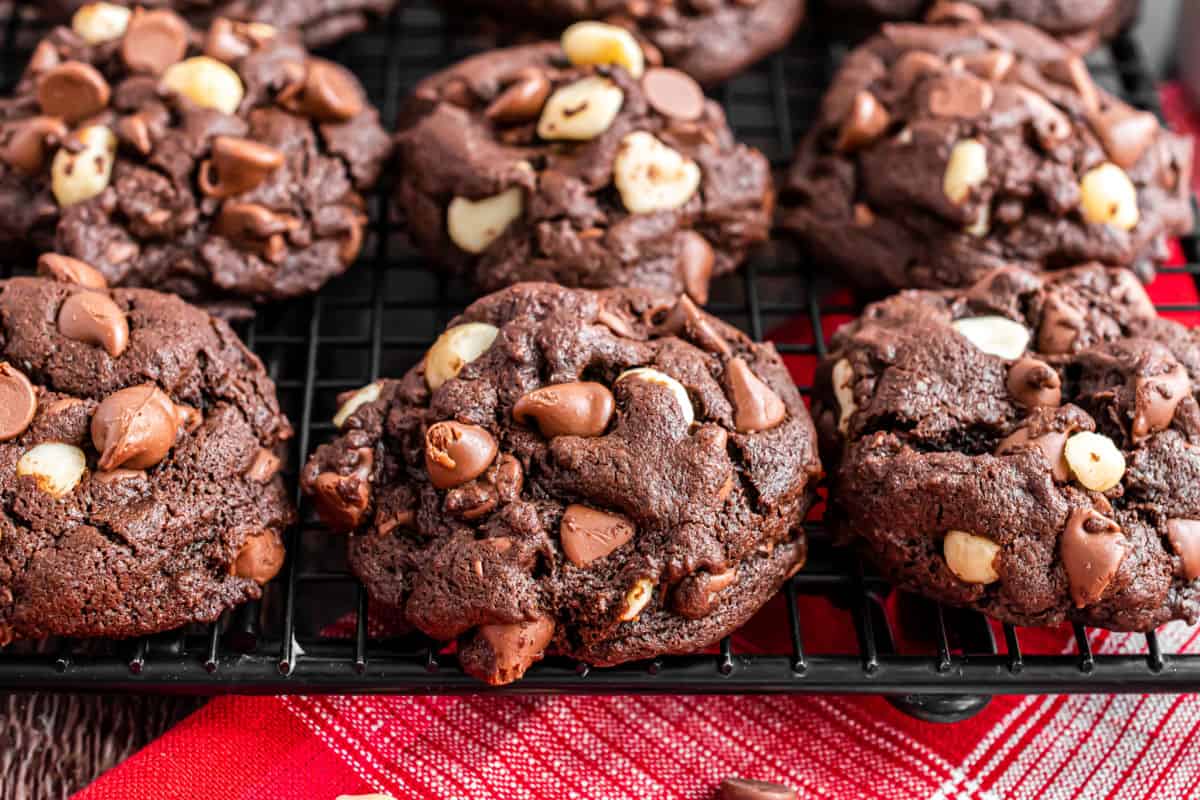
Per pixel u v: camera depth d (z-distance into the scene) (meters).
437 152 0.40
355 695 0.36
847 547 0.38
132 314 0.37
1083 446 0.36
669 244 0.40
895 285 0.41
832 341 0.38
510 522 0.35
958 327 0.38
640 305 0.38
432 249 0.41
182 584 0.36
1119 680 0.36
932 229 0.40
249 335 0.40
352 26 0.45
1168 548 0.36
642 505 0.35
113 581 0.35
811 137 0.42
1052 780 0.38
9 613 0.35
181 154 0.40
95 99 0.40
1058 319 0.38
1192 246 0.43
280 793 0.37
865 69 0.42
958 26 0.44
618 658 0.36
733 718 0.38
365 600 0.37
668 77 0.41
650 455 0.35
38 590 0.35
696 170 0.40
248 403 0.37
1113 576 0.35
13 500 0.35
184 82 0.40
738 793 0.37
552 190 0.40
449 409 0.36
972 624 0.38
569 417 0.36
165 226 0.39
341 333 0.44
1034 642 0.39
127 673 0.36
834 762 0.38
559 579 0.35
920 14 0.45
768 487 0.36
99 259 0.39
